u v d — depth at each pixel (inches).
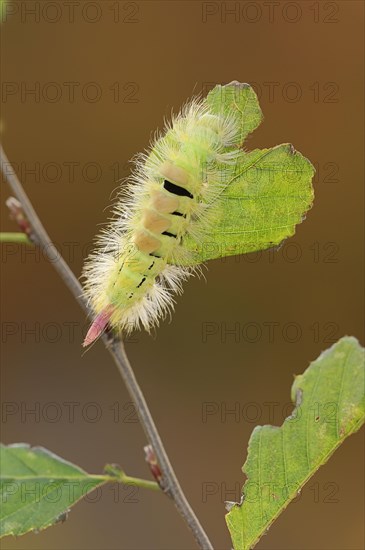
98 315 14.8
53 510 14.2
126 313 14.9
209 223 14.9
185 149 14.9
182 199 14.9
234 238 15.0
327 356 14.4
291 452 14.4
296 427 14.4
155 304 15.3
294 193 14.7
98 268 15.2
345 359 14.3
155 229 14.9
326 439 14.3
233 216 14.9
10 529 14.2
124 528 24.0
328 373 14.3
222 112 15.1
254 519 14.4
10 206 14.3
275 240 14.9
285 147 14.7
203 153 14.9
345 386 14.3
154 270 15.0
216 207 14.9
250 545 14.4
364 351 14.3
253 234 14.9
